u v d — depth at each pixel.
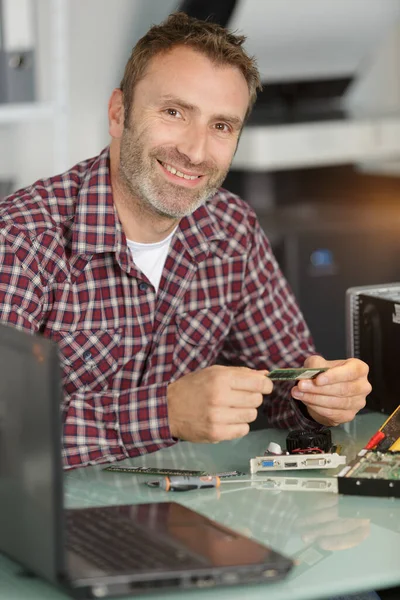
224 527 1.34
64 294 1.85
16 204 1.87
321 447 1.70
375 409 1.98
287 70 4.18
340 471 1.56
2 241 1.80
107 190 1.88
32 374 1.17
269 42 3.97
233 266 2.06
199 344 2.02
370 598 1.50
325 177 4.23
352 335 2.01
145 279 1.89
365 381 1.77
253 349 2.13
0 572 1.27
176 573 1.16
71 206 1.89
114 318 1.89
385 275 4.02
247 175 4.07
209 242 2.01
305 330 2.19
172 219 1.87
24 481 1.21
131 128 1.81
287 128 3.89
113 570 1.17
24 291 1.80
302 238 3.87
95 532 1.30
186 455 1.75
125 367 1.92
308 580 1.24
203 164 1.79
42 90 4.15
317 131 3.95
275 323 2.13
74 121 4.31
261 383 1.64
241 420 1.65
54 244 1.84
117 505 1.43
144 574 1.16
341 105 4.60
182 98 1.76
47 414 1.14
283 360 2.11
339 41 4.11
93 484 1.60
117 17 4.25
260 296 2.11
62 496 1.14
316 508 1.47
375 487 1.50
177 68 1.76
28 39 3.45
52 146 4.27
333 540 1.36
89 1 4.18
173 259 1.96
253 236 2.12
